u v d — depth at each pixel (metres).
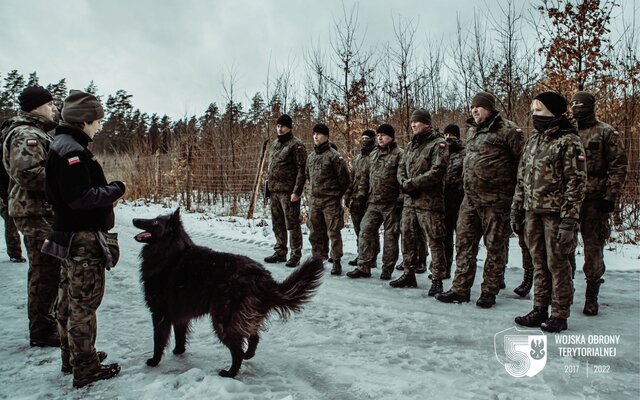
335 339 3.93
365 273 6.32
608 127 4.58
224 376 3.14
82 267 2.96
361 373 3.20
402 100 12.23
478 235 5.00
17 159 3.35
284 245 7.44
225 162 15.70
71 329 2.99
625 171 4.47
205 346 3.84
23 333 4.16
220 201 16.14
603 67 7.86
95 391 2.96
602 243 4.54
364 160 6.88
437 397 2.80
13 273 6.49
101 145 40.00
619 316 4.40
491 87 11.01
